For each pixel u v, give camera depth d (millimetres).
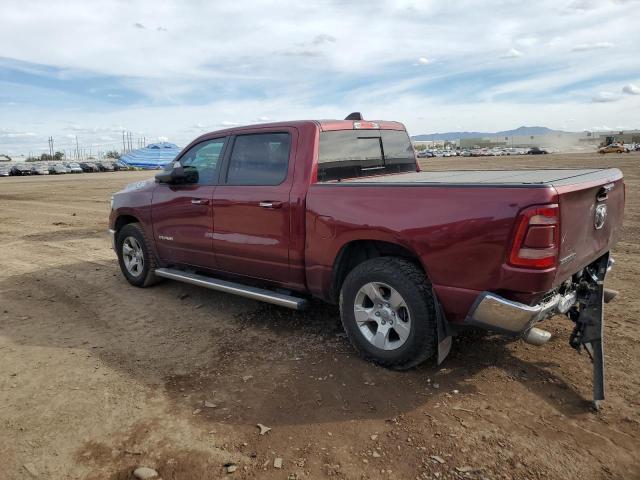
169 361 4016
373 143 4934
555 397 3299
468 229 3150
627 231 9141
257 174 4512
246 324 4766
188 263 5336
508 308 3049
